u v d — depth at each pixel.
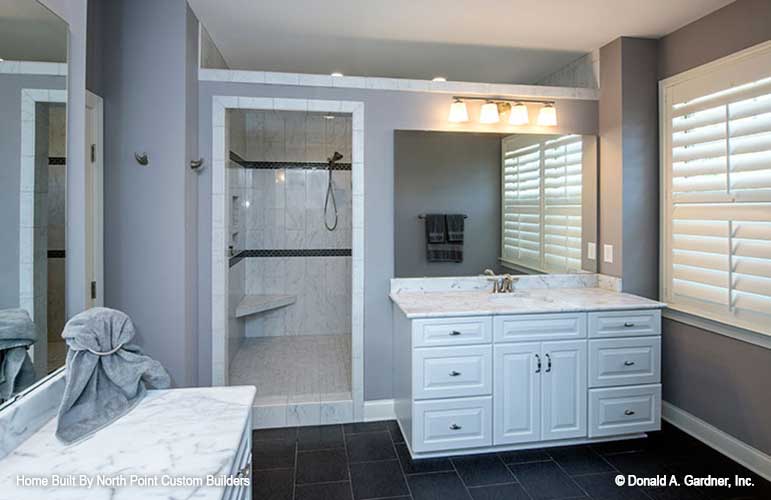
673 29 2.94
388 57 3.45
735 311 2.55
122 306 2.56
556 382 2.64
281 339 4.77
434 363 2.53
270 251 4.88
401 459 2.59
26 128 1.38
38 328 1.40
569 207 3.31
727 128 2.57
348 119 4.90
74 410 1.32
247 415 1.42
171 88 2.58
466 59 3.49
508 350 2.59
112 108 2.53
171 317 2.61
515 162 3.24
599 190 3.32
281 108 2.94
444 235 3.16
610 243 3.23
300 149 4.88
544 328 2.62
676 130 2.96
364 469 2.49
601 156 3.30
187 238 2.66
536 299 2.92
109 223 2.54
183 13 2.58
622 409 2.72
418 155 3.11
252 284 4.87
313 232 4.93
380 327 3.10
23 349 1.33
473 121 3.18
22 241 1.36
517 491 2.29
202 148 2.87
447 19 2.80
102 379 1.41
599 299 2.88
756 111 2.40
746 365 2.50
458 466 2.52
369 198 3.07
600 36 3.07
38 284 1.42
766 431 2.39
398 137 3.09
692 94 2.83
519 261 3.27
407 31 2.98
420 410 2.53
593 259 3.36
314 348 4.43
